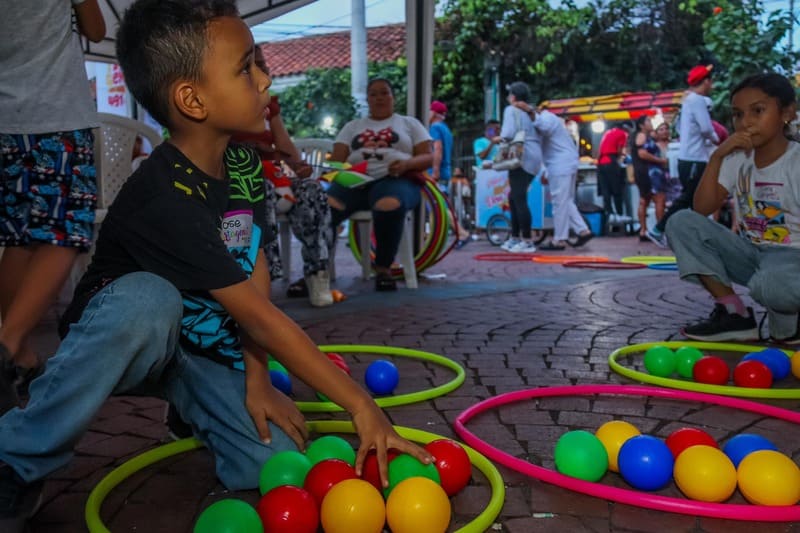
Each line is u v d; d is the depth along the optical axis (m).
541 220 11.60
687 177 9.25
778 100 3.71
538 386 3.15
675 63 18.09
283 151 5.15
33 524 1.87
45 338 4.19
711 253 4.04
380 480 1.80
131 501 2.02
